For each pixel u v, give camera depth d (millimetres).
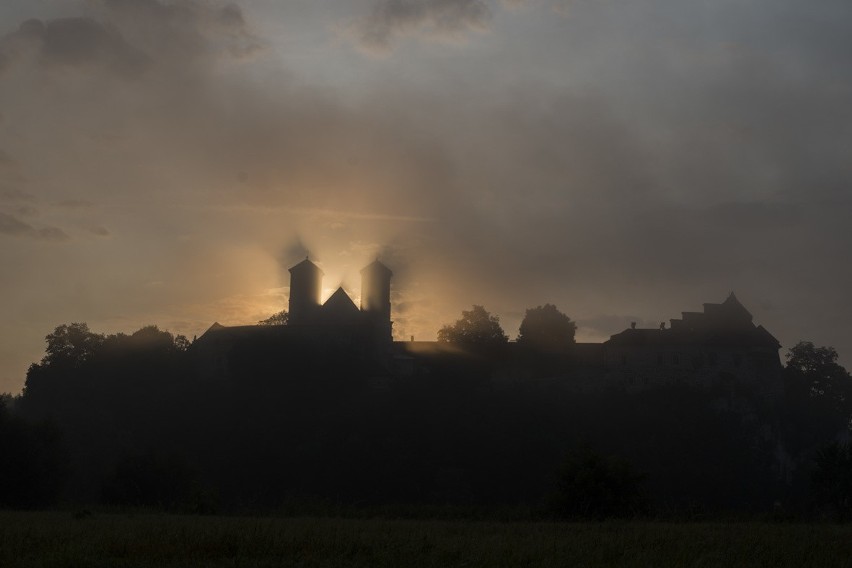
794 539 25609
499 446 123500
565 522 35906
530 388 145750
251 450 122125
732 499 120688
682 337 148250
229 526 26844
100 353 149000
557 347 152000
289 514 41344
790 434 139375
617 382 146375
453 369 148125
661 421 134875
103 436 122250
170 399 139125
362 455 118625
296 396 137250
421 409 132875
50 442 70312
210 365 148750
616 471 40906
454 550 21156
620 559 20562
